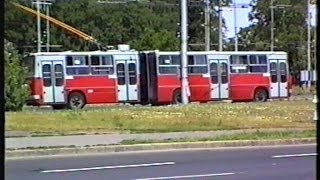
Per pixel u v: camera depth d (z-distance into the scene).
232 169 14.52
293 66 91.31
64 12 91.25
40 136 20.91
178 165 15.34
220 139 20.41
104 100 40.44
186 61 37.34
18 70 31.17
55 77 39.28
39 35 72.31
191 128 23.83
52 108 39.19
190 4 83.12
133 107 35.41
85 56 40.06
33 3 73.50
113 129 23.53
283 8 95.25
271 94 45.09
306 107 34.69
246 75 44.09
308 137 21.34
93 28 94.50
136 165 15.38
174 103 41.59
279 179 12.84
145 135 21.56
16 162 16.14
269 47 98.00
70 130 22.95
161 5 98.25
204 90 42.38
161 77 41.53
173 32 91.00
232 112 30.61
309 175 13.39
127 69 41.06
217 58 43.03
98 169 14.66
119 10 97.12
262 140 20.66
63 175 13.62
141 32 97.06
